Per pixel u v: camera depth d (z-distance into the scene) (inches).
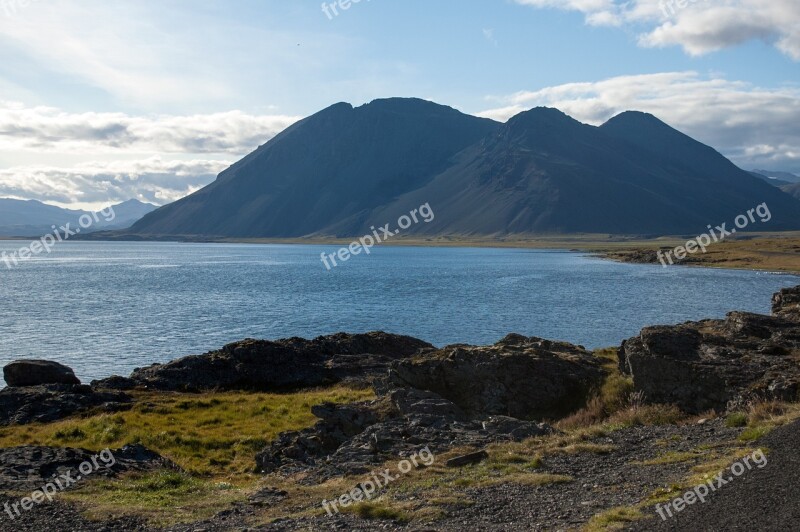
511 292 5447.8
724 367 1103.6
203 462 1160.8
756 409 917.8
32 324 3631.9
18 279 7066.9
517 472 751.7
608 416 1153.4
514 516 602.5
